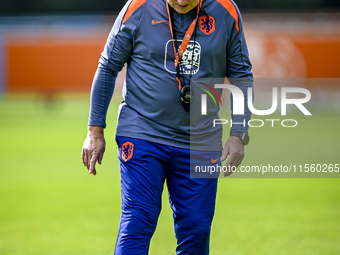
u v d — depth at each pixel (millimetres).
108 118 74625
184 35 10328
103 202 24078
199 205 10375
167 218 21000
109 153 44906
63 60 108500
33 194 26266
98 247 16000
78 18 121500
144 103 10508
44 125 69688
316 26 98500
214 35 10359
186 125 10477
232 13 10516
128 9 10453
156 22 10312
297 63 95438
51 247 15938
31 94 110000
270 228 18500
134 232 9844
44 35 109375
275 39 95875
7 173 33781
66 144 50219
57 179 31234
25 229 18609
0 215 21203
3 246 16109
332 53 95312
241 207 22844
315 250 15414
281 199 24844
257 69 95750
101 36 108375
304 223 19422
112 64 10672
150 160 10297
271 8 125375
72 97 109625
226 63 10828
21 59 108938
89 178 31656
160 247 16125
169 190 10742
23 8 133250
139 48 10461
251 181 30969
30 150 46094
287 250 15398
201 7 10320
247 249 15617
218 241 16672
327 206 22969
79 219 20391
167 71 10359
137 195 10109
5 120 76875
